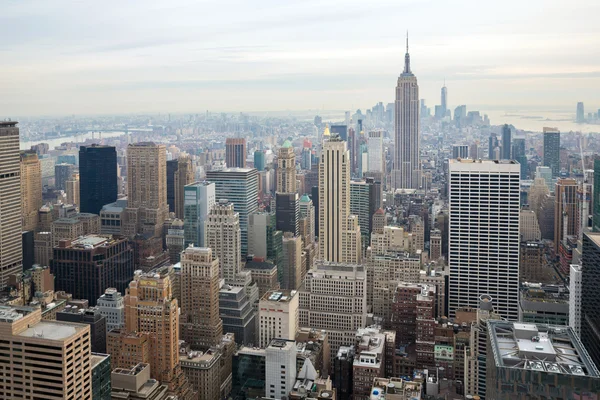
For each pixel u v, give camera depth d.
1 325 135.88
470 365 199.88
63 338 135.00
